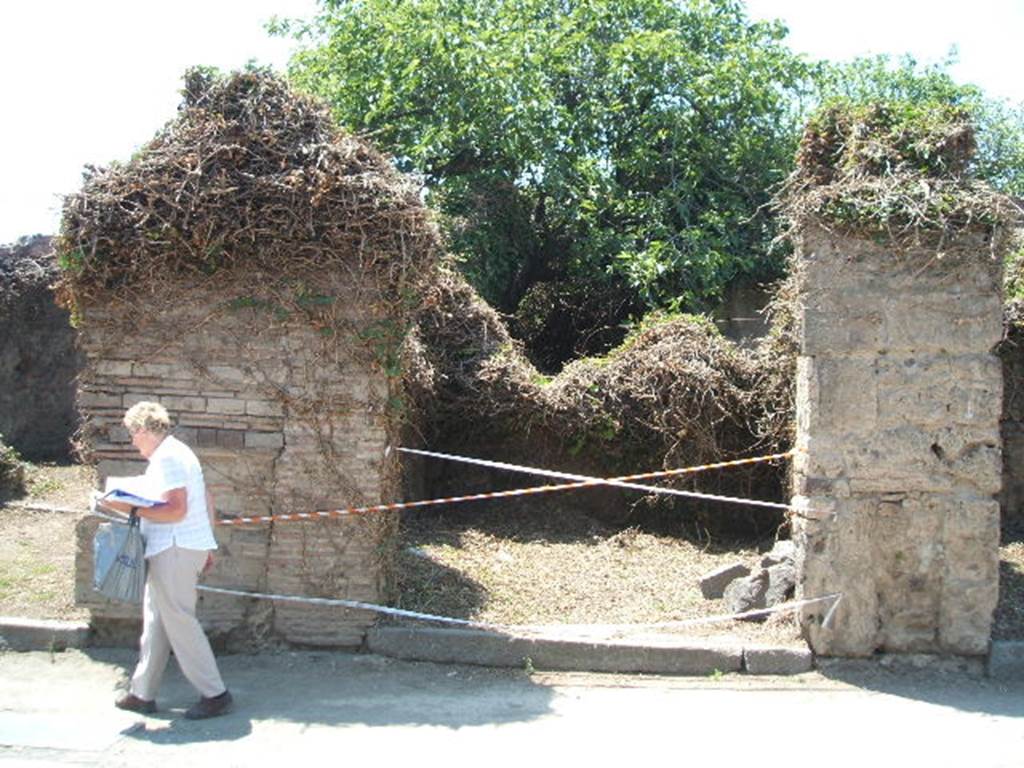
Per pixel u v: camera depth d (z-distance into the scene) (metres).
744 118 15.92
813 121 7.37
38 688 6.21
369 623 6.89
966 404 6.82
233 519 6.86
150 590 5.73
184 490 5.64
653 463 10.80
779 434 10.07
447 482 11.15
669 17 16.59
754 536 10.63
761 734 5.73
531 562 9.23
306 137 6.85
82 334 6.88
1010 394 10.16
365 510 6.82
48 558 8.93
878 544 6.86
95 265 6.71
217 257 6.70
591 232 14.86
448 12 15.95
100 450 6.88
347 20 15.76
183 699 6.09
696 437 10.55
